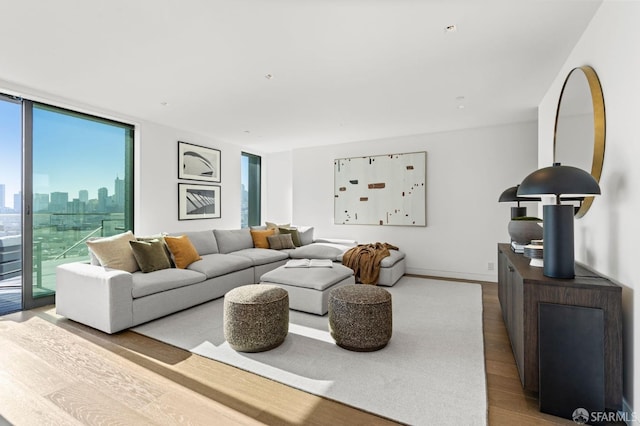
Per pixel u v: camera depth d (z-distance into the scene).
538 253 2.18
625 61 1.73
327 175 6.39
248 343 2.41
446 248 5.30
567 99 2.62
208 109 4.14
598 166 2.03
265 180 7.34
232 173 6.23
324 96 3.66
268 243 5.52
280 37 2.41
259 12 2.10
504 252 2.96
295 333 2.83
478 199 5.07
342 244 5.78
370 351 2.46
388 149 5.79
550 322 1.75
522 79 3.17
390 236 5.76
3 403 1.83
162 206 4.89
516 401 1.85
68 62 2.82
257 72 3.02
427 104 3.94
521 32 2.34
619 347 1.65
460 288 4.49
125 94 3.61
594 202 2.14
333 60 2.78
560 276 1.85
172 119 4.61
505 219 4.90
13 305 3.57
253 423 1.66
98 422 1.67
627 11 1.70
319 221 6.49
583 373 1.68
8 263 3.53
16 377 2.10
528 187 1.82
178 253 3.80
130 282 2.91
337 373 2.15
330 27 2.27
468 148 5.14
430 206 5.42
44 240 3.74
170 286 3.26
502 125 4.91
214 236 4.91
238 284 4.21
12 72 3.03
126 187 4.59
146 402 1.83
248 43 2.49
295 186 6.76
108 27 2.27
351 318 2.46
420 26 2.26
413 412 1.74
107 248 3.31
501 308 3.37
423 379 2.07
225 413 1.74
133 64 2.86
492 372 2.18
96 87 3.40
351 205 6.12
